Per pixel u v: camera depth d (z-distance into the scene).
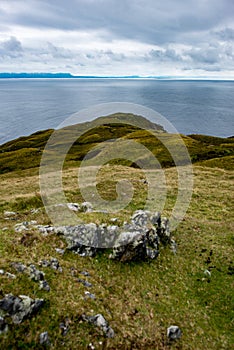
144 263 18.80
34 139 120.62
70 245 18.36
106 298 14.65
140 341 12.62
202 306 16.25
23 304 11.61
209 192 39.56
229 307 16.23
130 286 16.47
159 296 16.22
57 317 11.98
